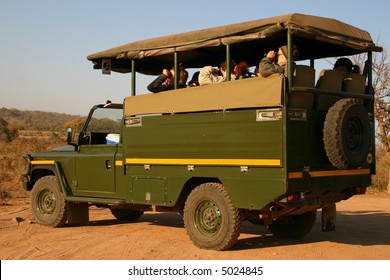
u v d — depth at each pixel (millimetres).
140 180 8641
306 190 7148
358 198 15656
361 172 8156
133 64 9031
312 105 7422
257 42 8297
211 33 7895
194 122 7852
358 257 7465
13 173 18719
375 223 10719
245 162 7234
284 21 7023
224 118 7484
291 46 7008
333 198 7910
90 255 7613
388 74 17266
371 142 8336
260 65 7289
